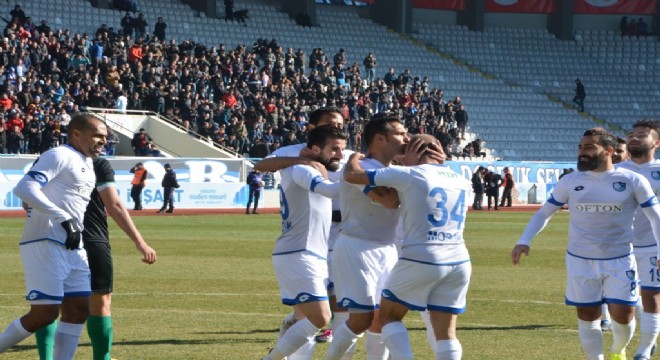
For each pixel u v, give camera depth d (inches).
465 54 2605.8
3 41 1763.0
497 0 2689.5
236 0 2479.1
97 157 374.6
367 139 351.9
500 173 1985.7
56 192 346.9
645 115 2573.8
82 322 356.2
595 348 386.9
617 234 382.6
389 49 2508.6
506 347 450.3
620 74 2659.9
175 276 733.3
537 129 2429.9
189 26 2277.3
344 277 342.0
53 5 2124.8
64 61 1829.5
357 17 2598.4
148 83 1884.8
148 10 2269.9
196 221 1387.8
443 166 323.0
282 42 2375.7
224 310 565.9
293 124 1931.6
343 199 343.6
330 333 473.7
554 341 468.4
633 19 2760.8
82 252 356.2
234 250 950.4
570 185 387.9
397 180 314.0
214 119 1902.1
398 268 316.2
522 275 761.0
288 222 363.3
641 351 402.0
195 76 1941.4
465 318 541.6
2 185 1524.4
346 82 2177.7
